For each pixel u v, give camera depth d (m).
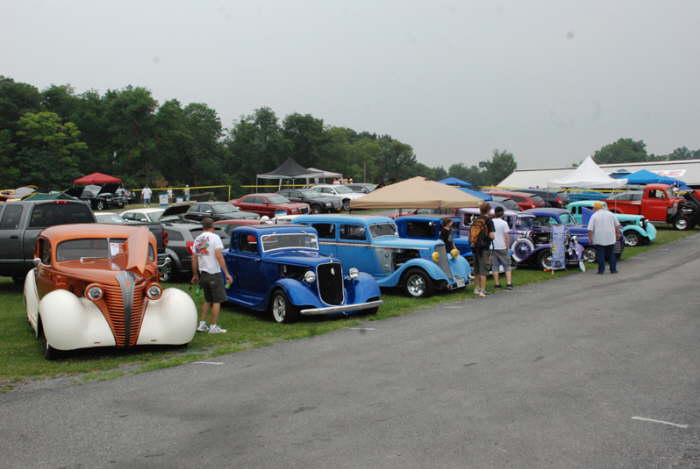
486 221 12.57
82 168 70.81
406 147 147.75
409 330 9.28
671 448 4.56
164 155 73.69
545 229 17.31
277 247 11.02
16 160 65.44
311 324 9.96
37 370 7.08
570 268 17.28
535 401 5.69
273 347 8.29
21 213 11.98
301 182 57.50
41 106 74.06
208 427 5.09
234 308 11.71
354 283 10.74
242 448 4.62
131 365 7.38
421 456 4.43
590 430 4.94
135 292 7.96
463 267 13.39
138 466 4.30
